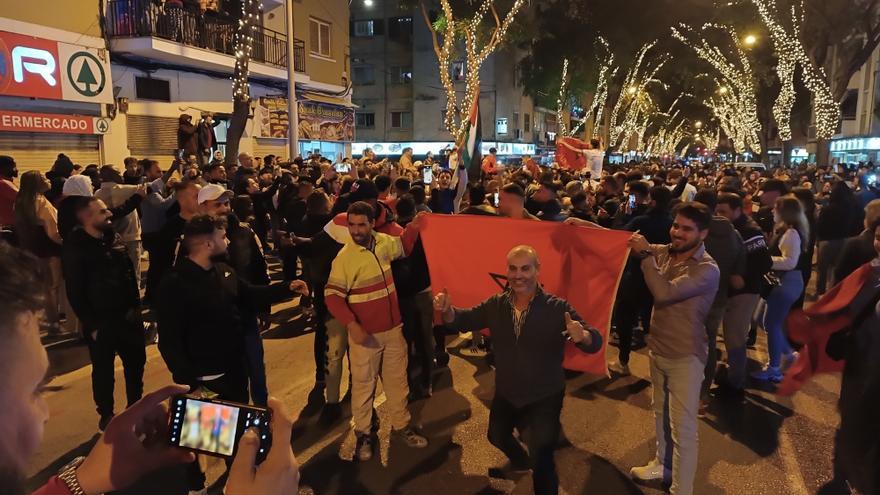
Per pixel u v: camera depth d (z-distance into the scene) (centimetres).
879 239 357
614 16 3144
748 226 559
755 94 3781
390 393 466
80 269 466
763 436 500
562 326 339
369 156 1579
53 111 1345
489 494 413
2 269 89
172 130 1702
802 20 2322
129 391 503
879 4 2283
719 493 415
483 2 2561
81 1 1388
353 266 439
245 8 1689
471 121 966
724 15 2658
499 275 484
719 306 524
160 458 138
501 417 361
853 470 283
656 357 394
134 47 1480
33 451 91
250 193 1129
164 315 367
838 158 3728
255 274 518
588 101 5725
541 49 3372
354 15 4181
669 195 618
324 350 570
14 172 777
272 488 120
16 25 1234
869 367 285
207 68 1823
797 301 616
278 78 2123
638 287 614
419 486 422
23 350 89
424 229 503
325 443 484
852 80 3588
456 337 776
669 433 423
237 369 394
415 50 4081
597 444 487
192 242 373
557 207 741
